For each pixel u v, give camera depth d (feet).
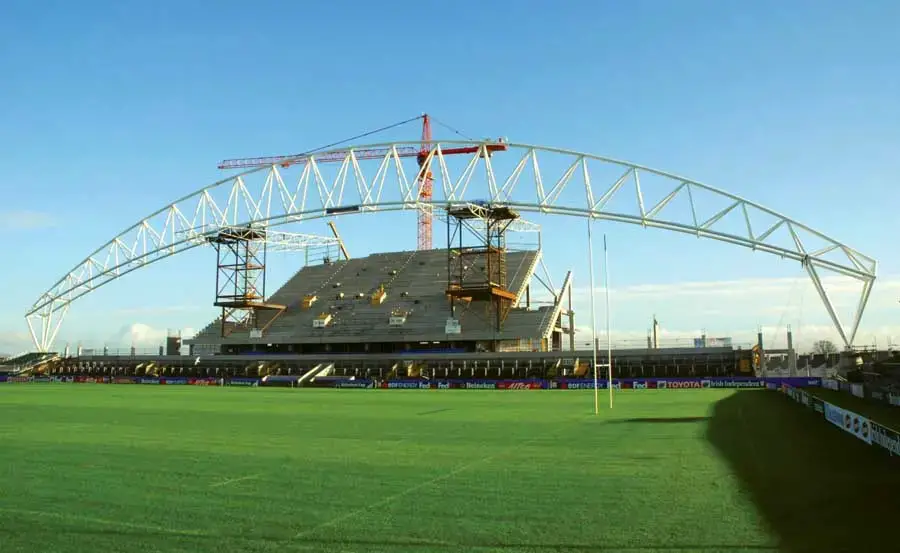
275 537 38.40
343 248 460.96
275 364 344.28
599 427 98.43
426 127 510.58
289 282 429.38
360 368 324.80
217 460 67.36
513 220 314.55
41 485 54.19
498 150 297.12
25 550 36.50
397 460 66.64
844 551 34.71
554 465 62.28
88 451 74.79
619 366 281.95
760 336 272.92
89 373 386.11
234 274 369.71
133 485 53.93
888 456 65.77
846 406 133.69
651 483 52.80
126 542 37.81
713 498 47.21
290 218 307.17
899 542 36.01
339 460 66.80
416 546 36.47
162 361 375.04
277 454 71.61
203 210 330.75
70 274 396.16
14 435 92.27
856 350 250.16
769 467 59.72
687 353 277.64
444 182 280.72
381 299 373.61
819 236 265.54
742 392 205.57
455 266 390.42
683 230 272.31
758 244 269.64
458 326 325.42
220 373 353.51
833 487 50.57
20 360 420.77
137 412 137.59
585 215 275.18
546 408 144.77
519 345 324.80
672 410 131.64
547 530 39.22
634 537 37.60
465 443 80.43
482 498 47.96
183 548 36.55
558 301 351.46
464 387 276.62
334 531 39.50
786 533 38.14
